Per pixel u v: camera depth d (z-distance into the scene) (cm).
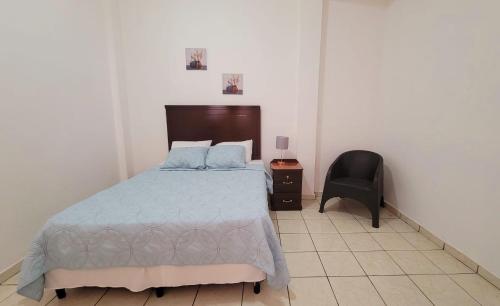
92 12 266
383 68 296
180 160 275
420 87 233
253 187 207
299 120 310
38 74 200
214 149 288
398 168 271
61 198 224
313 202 318
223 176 243
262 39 302
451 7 195
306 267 184
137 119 323
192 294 159
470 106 179
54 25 216
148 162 333
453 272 177
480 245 173
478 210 174
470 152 179
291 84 311
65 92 229
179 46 306
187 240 144
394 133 277
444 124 204
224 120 318
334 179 281
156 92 317
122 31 303
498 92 158
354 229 244
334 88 309
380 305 148
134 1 296
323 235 232
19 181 184
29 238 192
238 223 146
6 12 174
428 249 207
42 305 150
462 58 186
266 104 317
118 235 142
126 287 149
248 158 305
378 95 308
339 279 171
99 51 277
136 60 309
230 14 298
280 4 294
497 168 160
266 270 141
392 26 277
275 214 281
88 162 261
